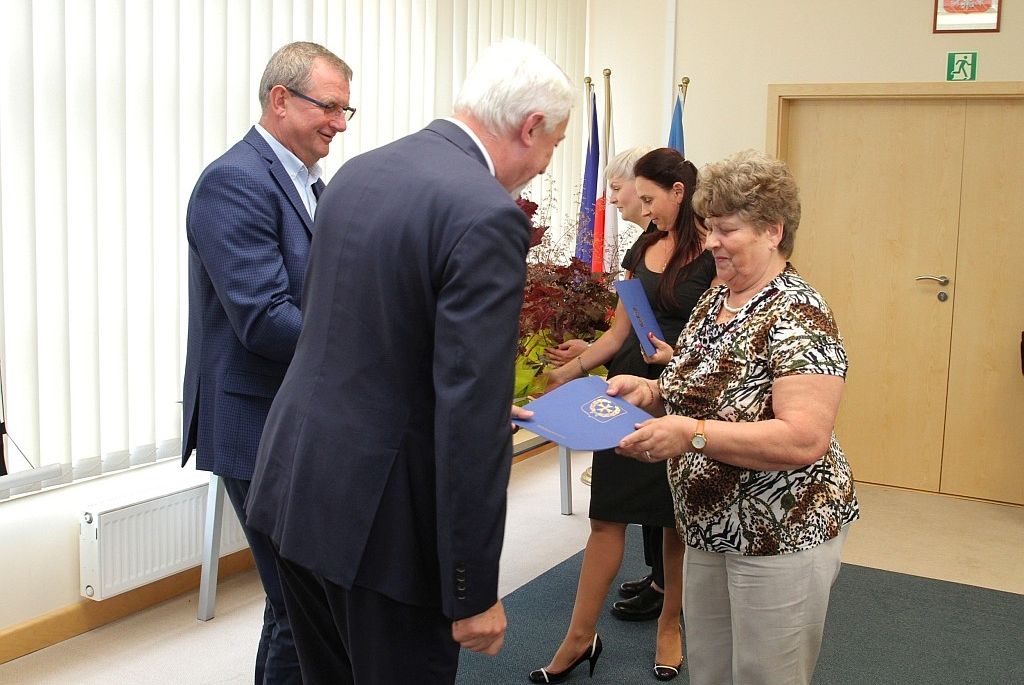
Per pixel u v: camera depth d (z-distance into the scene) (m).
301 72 2.38
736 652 1.81
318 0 3.91
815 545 1.74
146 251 3.28
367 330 1.47
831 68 5.15
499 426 1.42
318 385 1.51
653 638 3.13
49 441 3.02
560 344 2.72
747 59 5.34
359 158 1.61
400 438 1.48
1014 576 3.90
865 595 3.63
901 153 5.11
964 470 5.15
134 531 3.12
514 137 1.60
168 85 3.29
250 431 2.29
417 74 4.54
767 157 1.76
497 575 1.48
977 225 4.99
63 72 2.93
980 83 4.82
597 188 5.50
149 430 3.35
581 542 4.13
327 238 1.55
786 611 1.75
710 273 2.64
